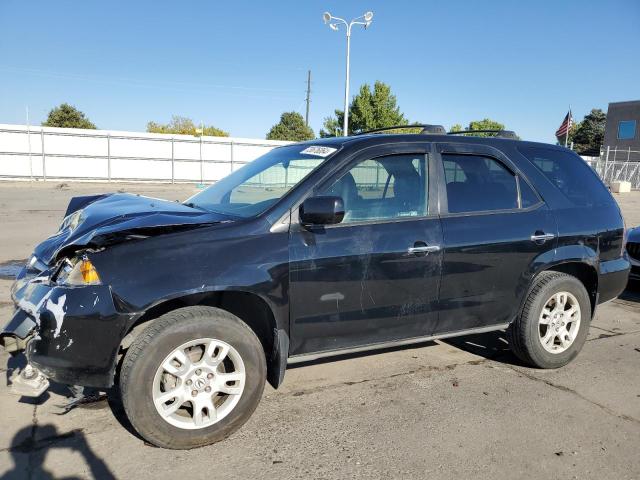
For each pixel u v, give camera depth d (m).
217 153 33.62
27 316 3.06
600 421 3.52
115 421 3.34
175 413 3.06
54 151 29.88
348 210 3.49
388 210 3.62
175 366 3.00
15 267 7.75
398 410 3.60
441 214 3.79
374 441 3.20
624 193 33.81
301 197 3.36
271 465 2.92
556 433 3.35
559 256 4.21
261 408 3.59
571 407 3.71
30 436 3.13
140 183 31.06
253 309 3.46
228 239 3.12
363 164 3.60
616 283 4.65
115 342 2.84
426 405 3.69
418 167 3.81
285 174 3.71
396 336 3.70
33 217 13.56
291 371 4.23
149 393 2.90
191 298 3.21
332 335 3.45
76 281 2.87
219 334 3.05
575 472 2.93
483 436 3.29
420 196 3.76
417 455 3.05
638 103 46.72
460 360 4.57
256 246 3.16
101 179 31.11
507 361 4.58
